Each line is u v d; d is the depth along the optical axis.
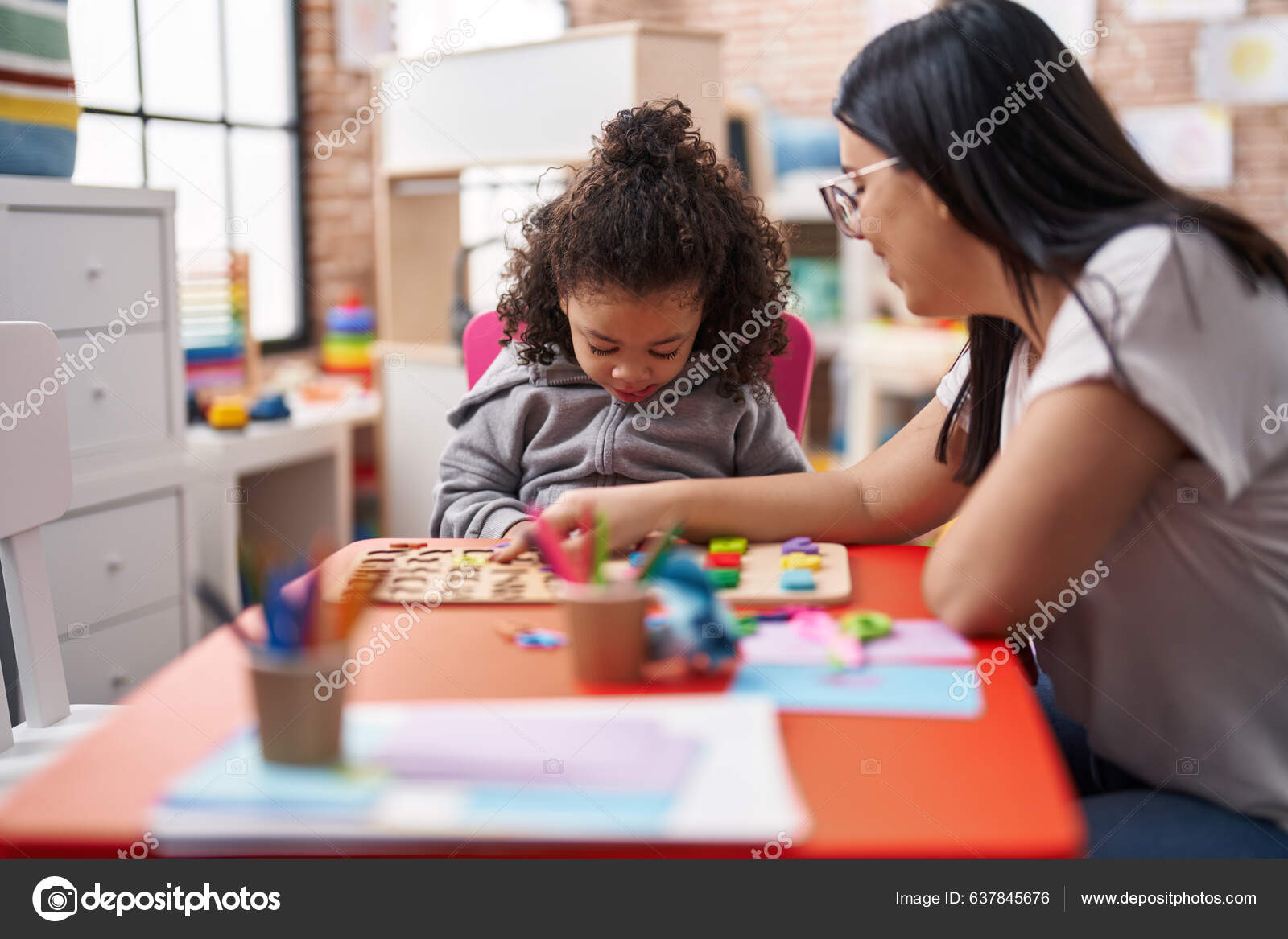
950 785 0.54
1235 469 0.74
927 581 0.80
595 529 0.95
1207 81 4.03
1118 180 0.82
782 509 1.03
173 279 1.96
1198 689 0.80
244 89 3.05
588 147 2.25
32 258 1.66
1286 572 0.77
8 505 1.08
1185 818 0.77
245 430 2.39
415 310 2.79
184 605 1.99
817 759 0.57
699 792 0.52
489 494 1.31
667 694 0.66
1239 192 4.07
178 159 2.83
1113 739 0.84
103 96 2.59
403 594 0.85
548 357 1.33
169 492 1.95
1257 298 0.77
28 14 1.69
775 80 4.23
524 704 0.63
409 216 2.75
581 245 1.13
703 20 4.28
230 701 0.64
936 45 0.84
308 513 2.62
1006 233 0.81
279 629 0.55
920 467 1.06
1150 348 0.73
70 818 0.50
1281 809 0.77
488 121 2.44
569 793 0.52
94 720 1.15
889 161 0.86
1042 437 0.75
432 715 0.61
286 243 3.25
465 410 1.39
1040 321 0.86
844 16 4.11
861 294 3.68
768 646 0.74
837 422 3.69
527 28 3.69
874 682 0.68
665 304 1.13
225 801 0.51
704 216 1.16
